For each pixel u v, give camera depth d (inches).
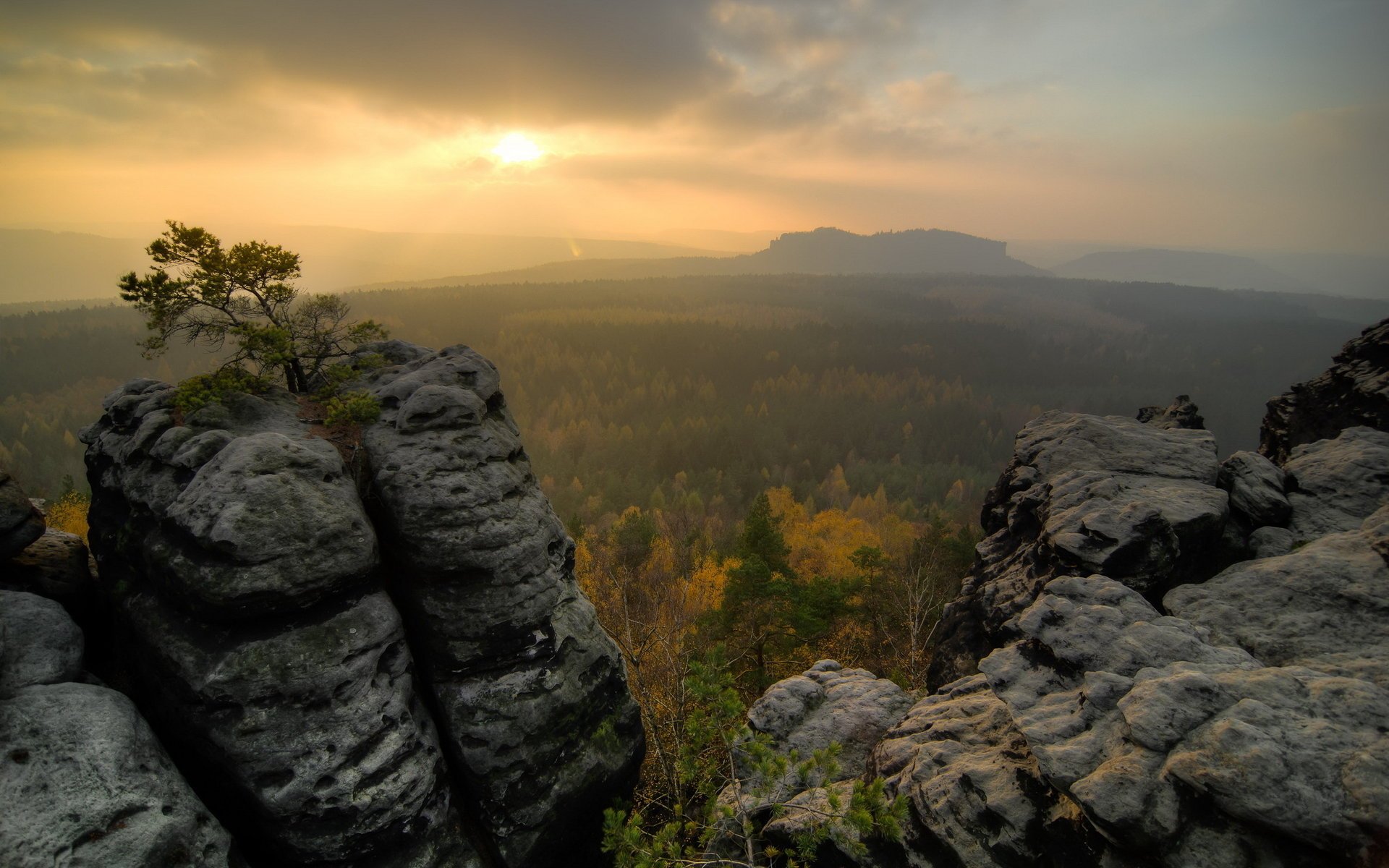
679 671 1022.4
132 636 604.1
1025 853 511.5
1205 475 936.9
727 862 569.6
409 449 691.4
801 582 1494.8
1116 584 685.3
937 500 5413.4
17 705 468.8
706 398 7780.5
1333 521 802.8
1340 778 414.0
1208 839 430.0
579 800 713.6
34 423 5821.9
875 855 577.6
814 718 822.5
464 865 622.8
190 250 725.9
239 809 552.7
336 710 558.3
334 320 852.6
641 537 2380.7
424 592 667.4
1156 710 491.5
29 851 412.8
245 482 560.4
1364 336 1074.1
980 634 944.9
